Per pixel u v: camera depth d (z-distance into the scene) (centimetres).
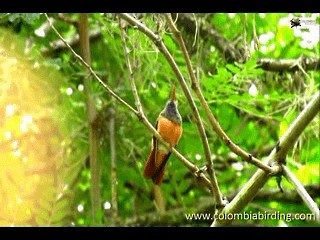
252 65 561
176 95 643
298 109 639
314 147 700
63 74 677
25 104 671
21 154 674
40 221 661
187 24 653
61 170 688
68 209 686
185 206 735
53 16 677
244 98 602
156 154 475
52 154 684
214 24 670
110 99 691
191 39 657
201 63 670
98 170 671
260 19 673
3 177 660
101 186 732
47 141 684
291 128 413
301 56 674
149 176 486
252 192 414
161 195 715
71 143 695
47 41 702
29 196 662
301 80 664
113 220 661
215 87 598
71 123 697
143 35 506
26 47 658
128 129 700
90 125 676
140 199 754
